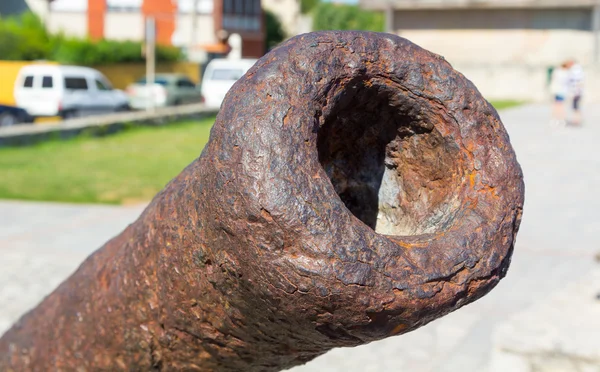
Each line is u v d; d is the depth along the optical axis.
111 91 21.31
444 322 5.35
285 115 1.58
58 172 11.92
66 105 19.77
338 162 1.93
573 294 5.66
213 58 35.72
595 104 28.56
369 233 1.55
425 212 1.85
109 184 11.00
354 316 1.55
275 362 2.01
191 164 2.05
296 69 1.63
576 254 6.97
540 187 10.36
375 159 1.93
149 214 2.07
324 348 1.82
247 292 1.68
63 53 29.81
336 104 1.70
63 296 2.50
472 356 4.76
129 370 2.29
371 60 1.73
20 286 6.32
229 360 2.05
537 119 20.92
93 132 16.75
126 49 31.62
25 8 34.78
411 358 4.79
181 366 2.16
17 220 8.79
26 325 2.65
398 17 33.53
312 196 1.53
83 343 2.38
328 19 38.72
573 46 31.84
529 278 6.25
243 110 1.59
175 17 36.34
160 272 1.98
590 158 13.14
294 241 1.52
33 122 19.48
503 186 1.78
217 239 1.67
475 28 32.81
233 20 37.91
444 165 1.85
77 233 8.20
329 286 1.51
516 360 4.46
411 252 1.59
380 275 1.53
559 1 31.09
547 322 5.05
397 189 1.92
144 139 16.48
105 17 35.50
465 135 1.80
